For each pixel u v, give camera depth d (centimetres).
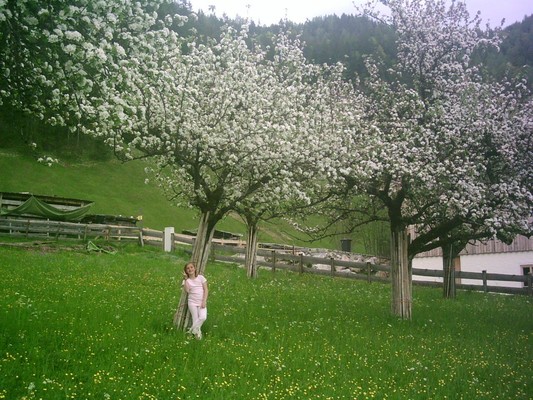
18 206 3272
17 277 1736
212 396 790
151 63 923
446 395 886
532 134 1614
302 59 1644
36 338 953
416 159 1510
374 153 1485
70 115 966
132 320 1207
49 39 748
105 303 1392
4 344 894
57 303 1326
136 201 5675
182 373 871
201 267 1252
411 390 905
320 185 1542
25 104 939
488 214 1521
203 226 1273
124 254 2869
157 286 1903
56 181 5506
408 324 1515
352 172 1479
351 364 1035
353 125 1606
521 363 1127
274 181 1308
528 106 1680
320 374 954
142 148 1203
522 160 1597
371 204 1823
